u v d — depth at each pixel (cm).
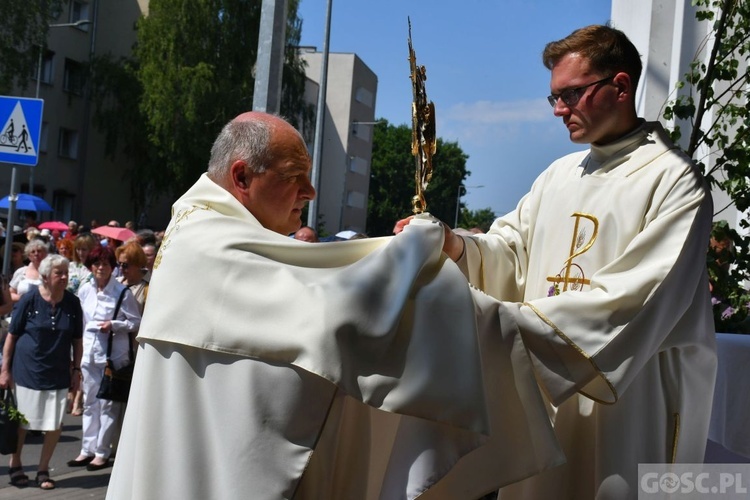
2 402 635
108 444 694
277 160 228
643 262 233
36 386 634
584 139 258
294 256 214
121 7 3812
